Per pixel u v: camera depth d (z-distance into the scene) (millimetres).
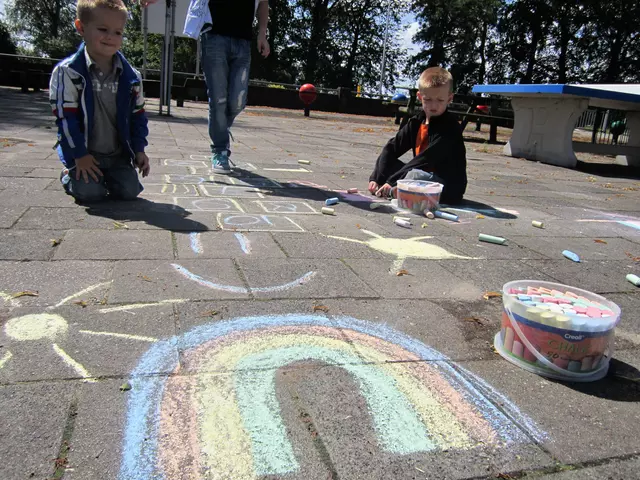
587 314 1949
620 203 5566
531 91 8352
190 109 13555
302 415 1551
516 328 1941
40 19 44594
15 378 1597
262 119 13383
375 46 44125
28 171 4375
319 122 14188
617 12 33094
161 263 2594
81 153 3293
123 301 2152
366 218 3873
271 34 40469
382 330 2123
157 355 1793
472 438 1524
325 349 1938
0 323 1906
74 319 1978
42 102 11781
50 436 1373
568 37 36188
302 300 2328
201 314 2109
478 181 6285
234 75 4844
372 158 7340
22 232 2854
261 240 3105
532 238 3748
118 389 1593
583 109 8422
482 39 39656
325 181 5230
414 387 1751
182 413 1512
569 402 1745
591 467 1440
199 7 4473
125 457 1332
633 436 1588
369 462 1387
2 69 17688
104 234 2938
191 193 4172
